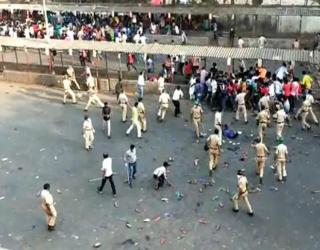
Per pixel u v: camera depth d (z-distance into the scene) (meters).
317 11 34.94
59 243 17.77
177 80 31.00
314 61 28.38
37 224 18.89
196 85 28.78
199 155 23.48
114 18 38.88
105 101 29.86
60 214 19.36
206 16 38.97
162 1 40.03
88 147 24.17
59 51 36.41
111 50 31.33
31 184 21.53
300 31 37.16
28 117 28.09
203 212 19.28
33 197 20.61
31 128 26.73
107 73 32.16
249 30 39.09
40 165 23.05
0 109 29.19
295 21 38.25
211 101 28.39
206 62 34.19
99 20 39.91
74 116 28.06
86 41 33.34
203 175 21.81
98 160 23.33
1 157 23.81
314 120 25.97
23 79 33.19
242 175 18.84
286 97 26.95
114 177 21.83
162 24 39.00
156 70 33.56
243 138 24.97
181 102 29.38
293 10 35.34
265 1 38.50
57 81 32.41
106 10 37.81
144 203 19.94
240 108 26.41
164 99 26.52
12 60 36.72
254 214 19.09
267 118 23.78
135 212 19.39
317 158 22.98
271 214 19.11
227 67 33.84
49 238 18.05
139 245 17.56
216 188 20.81
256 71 28.75
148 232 18.23
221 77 28.33
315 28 38.00
